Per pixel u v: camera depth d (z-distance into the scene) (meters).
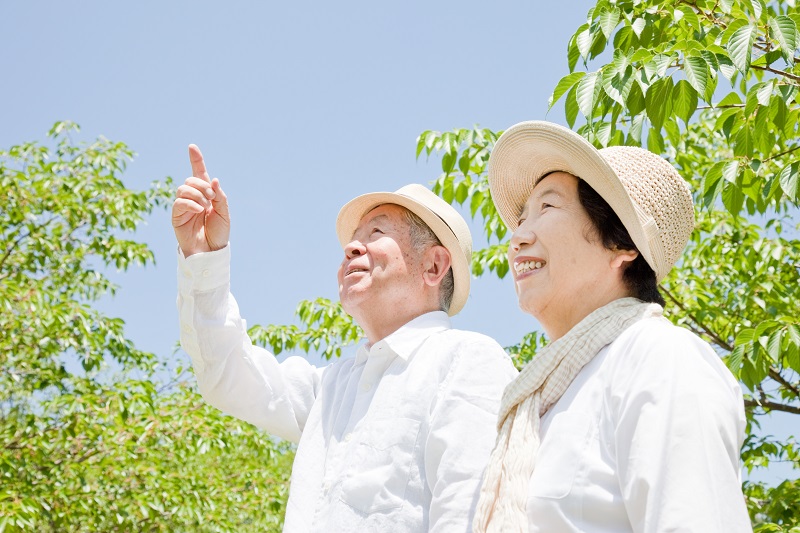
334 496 2.39
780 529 5.29
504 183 2.21
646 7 4.09
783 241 6.54
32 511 8.01
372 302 2.77
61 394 9.98
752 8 3.79
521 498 1.67
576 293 1.92
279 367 2.96
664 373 1.61
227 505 9.84
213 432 9.29
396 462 2.35
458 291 2.93
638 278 1.92
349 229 3.03
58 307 9.23
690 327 6.42
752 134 3.91
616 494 1.58
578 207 1.95
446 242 2.88
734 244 6.96
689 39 3.81
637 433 1.57
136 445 9.30
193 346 2.77
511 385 1.87
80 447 9.48
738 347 4.51
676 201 1.96
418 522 2.28
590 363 1.78
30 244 10.05
